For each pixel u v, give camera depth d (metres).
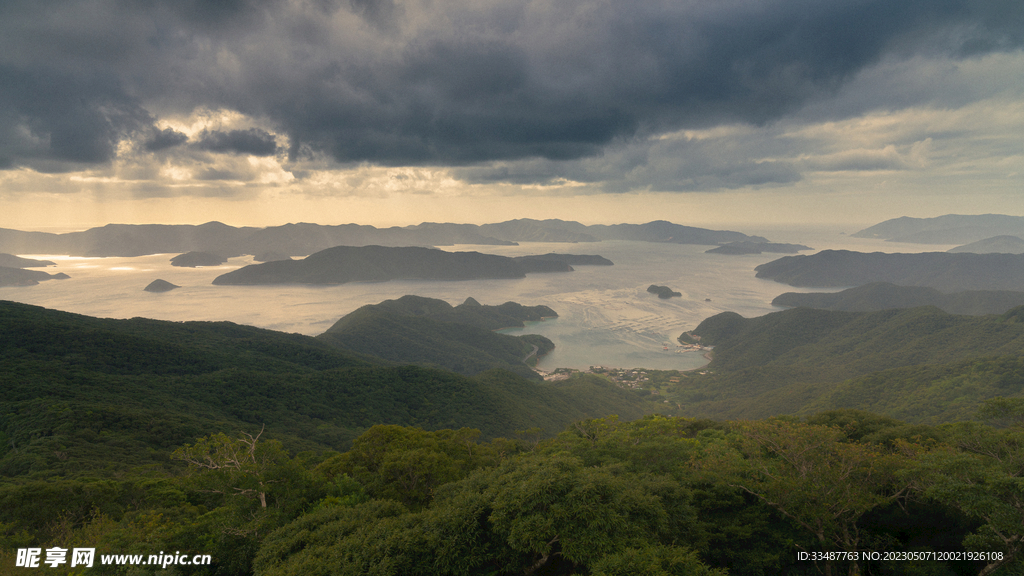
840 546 27.41
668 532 26.19
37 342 125.94
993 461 27.34
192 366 141.62
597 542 21.50
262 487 30.95
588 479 24.28
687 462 38.03
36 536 34.66
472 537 23.78
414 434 46.72
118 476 59.88
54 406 83.56
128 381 115.75
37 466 62.62
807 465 28.09
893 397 141.50
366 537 24.33
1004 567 22.97
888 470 27.70
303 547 25.55
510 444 58.53
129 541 28.06
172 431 86.12
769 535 29.17
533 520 22.66
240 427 100.06
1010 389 120.06
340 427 119.69
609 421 54.66
